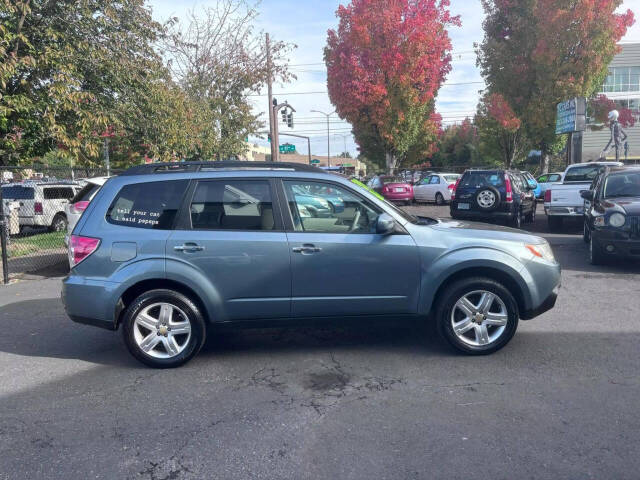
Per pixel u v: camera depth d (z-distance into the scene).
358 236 4.82
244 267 4.74
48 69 10.20
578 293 7.31
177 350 4.82
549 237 12.72
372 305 4.85
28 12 9.69
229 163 5.15
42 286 8.94
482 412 3.83
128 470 3.20
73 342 5.77
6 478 3.13
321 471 3.13
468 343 4.91
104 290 4.69
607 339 5.38
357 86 29.31
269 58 19.84
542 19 26.98
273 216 4.83
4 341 5.82
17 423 3.84
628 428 3.54
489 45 30.20
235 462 3.25
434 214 19.81
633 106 43.78
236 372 4.75
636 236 8.39
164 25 12.94
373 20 28.52
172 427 3.73
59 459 3.33
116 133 12.73
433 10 28.70
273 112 26.22
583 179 13.55
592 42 26.23
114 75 11.27
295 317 4.86
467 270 4.93
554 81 27.30
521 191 14.12
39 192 15.33
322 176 4.93
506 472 3.06
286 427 3.68
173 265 4.70
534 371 4.57
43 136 10.99
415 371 4.64
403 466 3.15
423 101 30.45
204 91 18.42
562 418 3.71
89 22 10.78
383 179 25.72
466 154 62.34
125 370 4.87
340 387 4.35
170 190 4.88
